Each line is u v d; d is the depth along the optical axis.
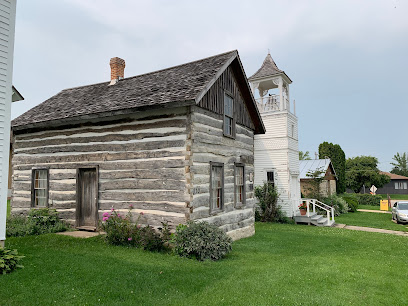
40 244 8.21
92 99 11.45
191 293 5.31
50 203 10.95
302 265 7.50
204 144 9.23
